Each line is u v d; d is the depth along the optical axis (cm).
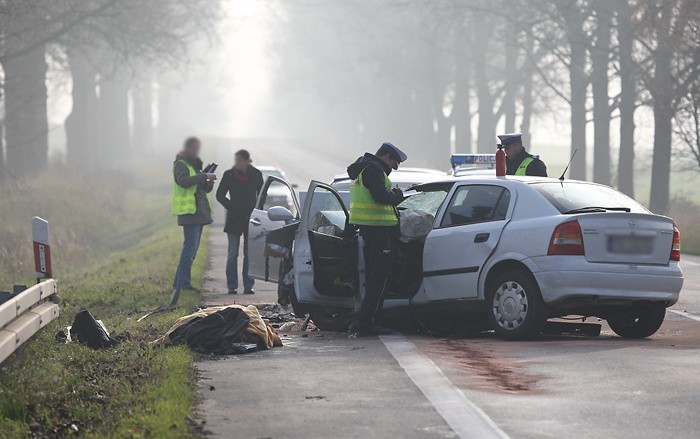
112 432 1916
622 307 3127
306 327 3584
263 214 4553
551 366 2595
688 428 1930
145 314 3884
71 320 3678
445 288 3256
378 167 3234
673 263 3134
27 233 8550
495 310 3145
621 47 11444
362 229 3250
